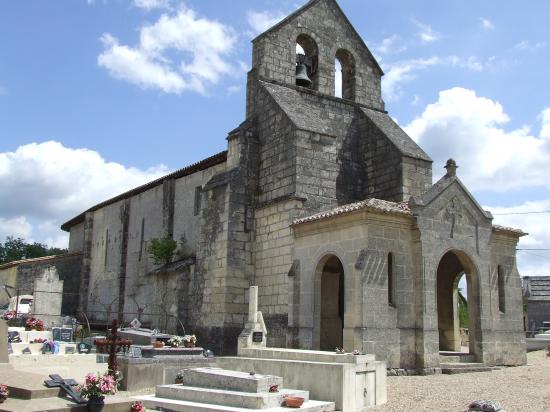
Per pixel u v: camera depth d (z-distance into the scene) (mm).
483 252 24234
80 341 24141
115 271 44094
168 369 17891
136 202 42844
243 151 29578
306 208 26875
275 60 30797
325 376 14477
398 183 28578
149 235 39812
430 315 22000
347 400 14008
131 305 40375
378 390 15047
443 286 27562
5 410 10383
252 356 19062
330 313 26219
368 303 20906
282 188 27734
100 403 11062
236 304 27906
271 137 29156
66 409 10781
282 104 29000
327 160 27984
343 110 31797
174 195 37562
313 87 31906
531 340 35438
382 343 20922
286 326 25656
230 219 28516
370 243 21516
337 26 32906
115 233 45375
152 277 36656
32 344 19781
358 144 31688
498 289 25250
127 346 19031
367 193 30438
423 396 15859
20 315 30344
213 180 30641
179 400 13969
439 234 22953
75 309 50062
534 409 13781
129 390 17141
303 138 27438
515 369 23297
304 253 24703
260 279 28062
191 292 30906
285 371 15727
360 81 32938
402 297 21891
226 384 13953
